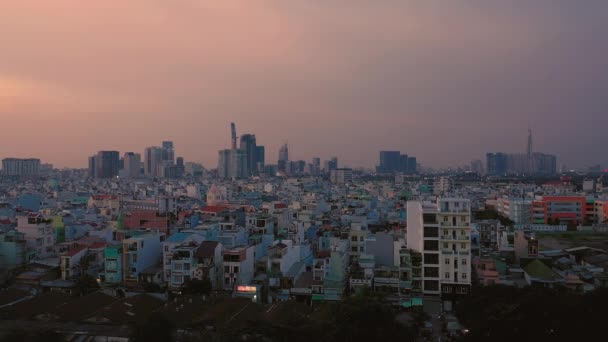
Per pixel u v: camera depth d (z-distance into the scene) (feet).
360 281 373.40
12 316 312.29
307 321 291.58
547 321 261.85
